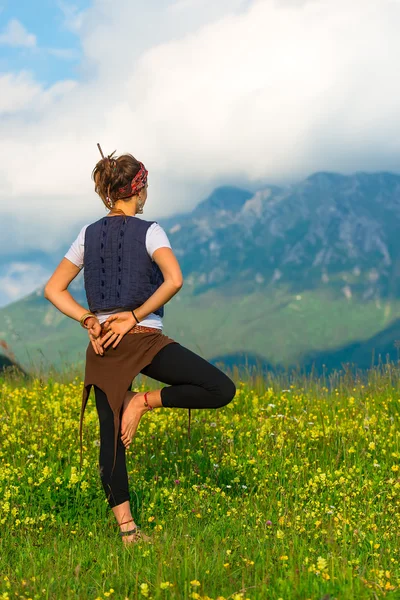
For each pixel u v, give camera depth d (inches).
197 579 133.5
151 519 174.1
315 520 177.6
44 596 129.9
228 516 183.6
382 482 213.6
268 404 334.6
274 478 219.5
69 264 176.7
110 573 141.8
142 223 170.9
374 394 354.9
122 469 170.4
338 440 257.8
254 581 133.3
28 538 164.1
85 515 187.0
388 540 164.2
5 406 328.2
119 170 173.8
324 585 128.1
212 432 273.3
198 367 167.6
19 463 226.8
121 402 166.2
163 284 166.1
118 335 165.5
